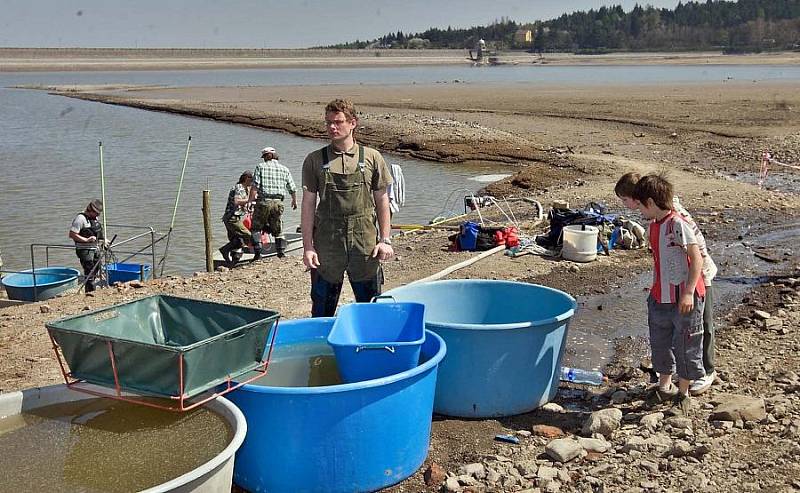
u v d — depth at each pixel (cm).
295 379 493
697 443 464
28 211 1750
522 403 535
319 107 4788
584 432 498
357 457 430
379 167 548
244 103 5338
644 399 550
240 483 446
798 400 515
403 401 436
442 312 628
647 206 514
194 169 2388
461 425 525
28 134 3538
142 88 8538
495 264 994
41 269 1181
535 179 1853
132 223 1609
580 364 658
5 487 354
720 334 697
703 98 4447
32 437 398
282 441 423
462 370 524
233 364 410
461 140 2723
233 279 1017
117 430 402
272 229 1263
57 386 425
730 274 933
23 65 19925
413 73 14612
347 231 545
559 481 435
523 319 618
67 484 355
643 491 413
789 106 3675
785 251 1038
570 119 3350
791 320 715
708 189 1525
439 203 1748
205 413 405
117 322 446
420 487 447
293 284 970
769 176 1736
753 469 428
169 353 372
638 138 2622
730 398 521
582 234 995
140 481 356
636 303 834
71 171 2347
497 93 5803
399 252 1111
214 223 1600
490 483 438
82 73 17375
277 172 1235
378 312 516
